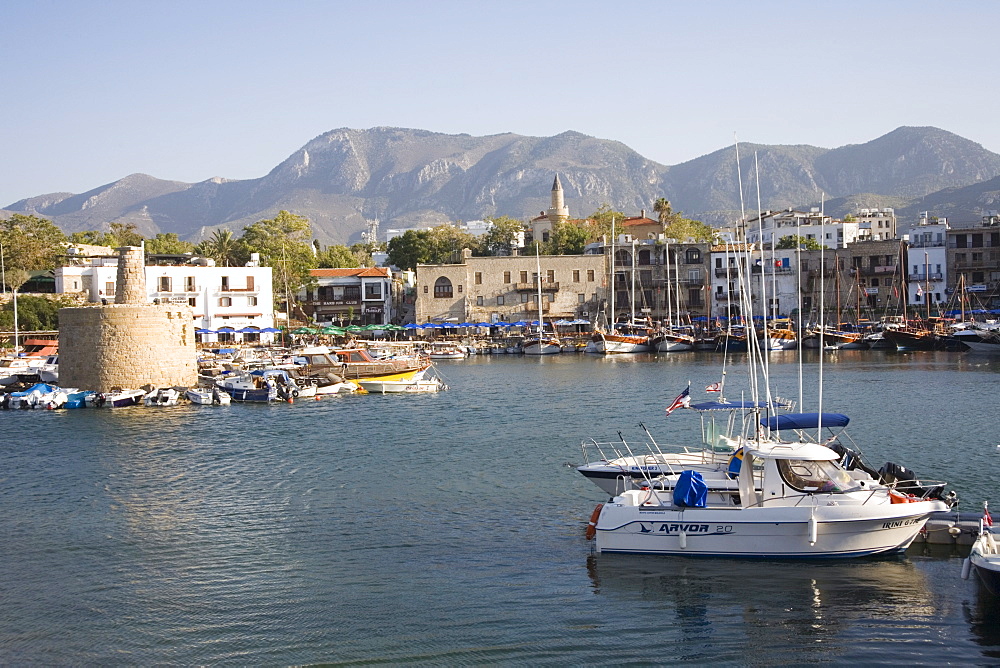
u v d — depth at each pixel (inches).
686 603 1058.7
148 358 2957.7
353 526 1391.5
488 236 7746.1
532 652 951.0
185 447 2082.9
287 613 1055.6
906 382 3083.2
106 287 4837.6
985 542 1040.2
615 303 6038.4
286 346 4968.0
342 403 2866.6
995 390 2787.9
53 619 1048.8
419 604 1075.3
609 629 1000.2
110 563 1236.5
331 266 7106.3
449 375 3870.6
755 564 1169.4
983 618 1005.8
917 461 1717.5
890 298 5831.7
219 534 1363.2
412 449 2005.4
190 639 992.9
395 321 6451.8
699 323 5930.1
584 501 1509.6
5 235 5285.4
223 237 6422.2
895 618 1008.9
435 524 1392.7
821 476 1194.0
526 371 3991.1
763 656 935.0
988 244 5876.0
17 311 4367.6
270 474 1772.9
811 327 5241.1
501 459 1870.1
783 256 6112.2
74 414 2664.9
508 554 1242.0
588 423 2330.2
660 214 7096.5
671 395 2896.2
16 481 1740.9
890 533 1162.0
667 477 1341.0
